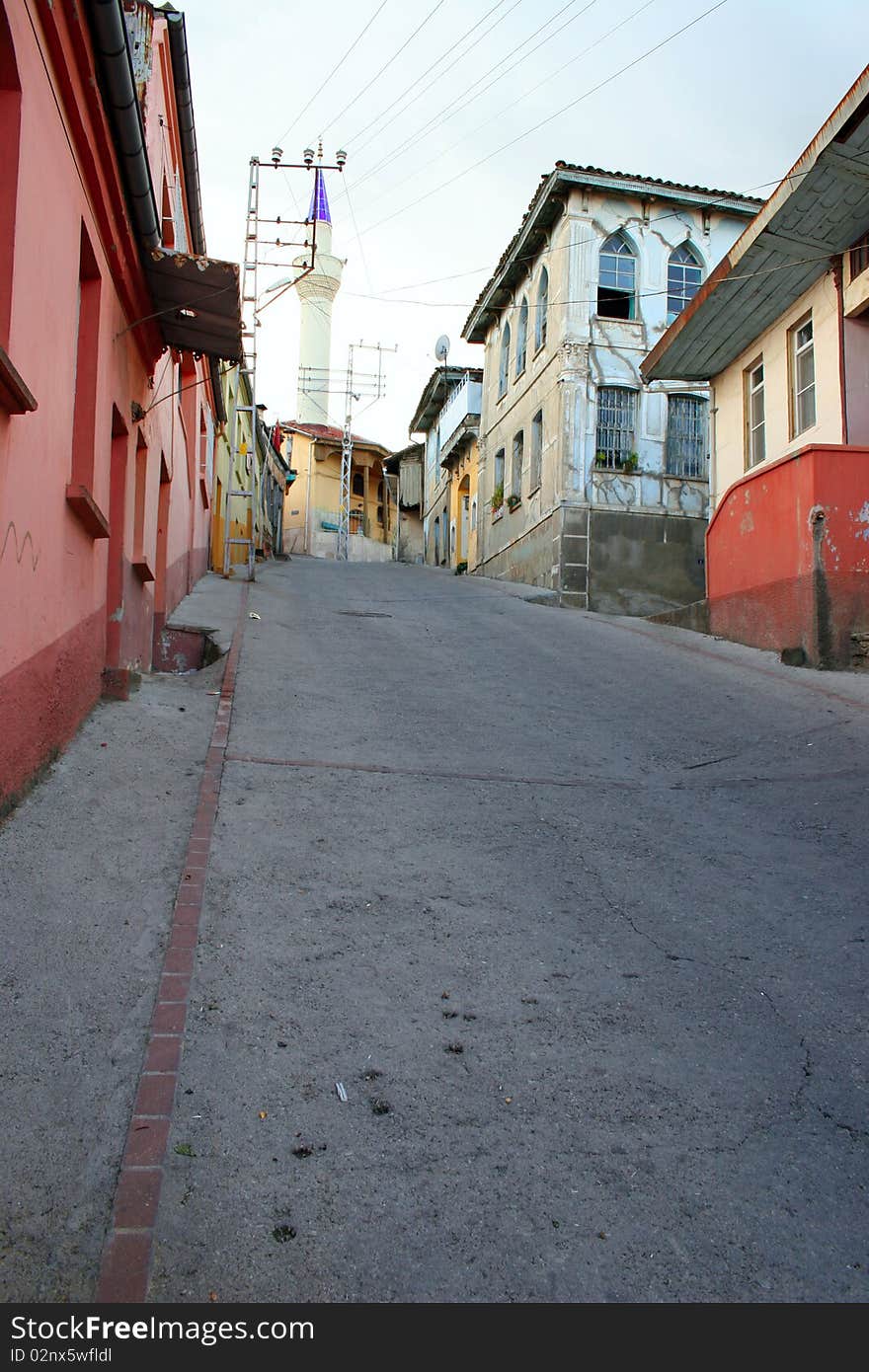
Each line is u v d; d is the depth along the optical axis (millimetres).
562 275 21812
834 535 11664
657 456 21781
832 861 6027
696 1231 2975
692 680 11406
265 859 5629
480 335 29562
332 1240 2865
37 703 5934
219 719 8617
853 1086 3738
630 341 21828
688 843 6383
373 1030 3975
